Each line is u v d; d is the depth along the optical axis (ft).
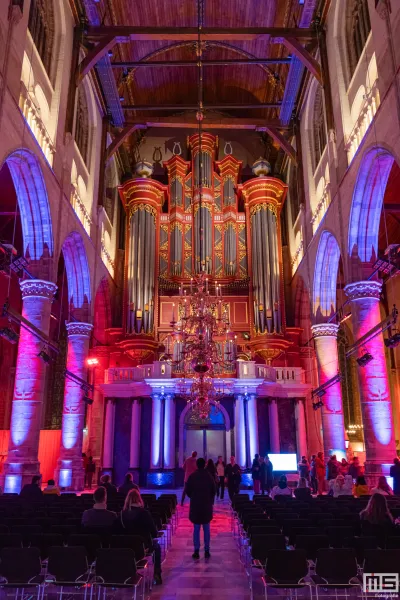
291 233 79.77
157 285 75.15
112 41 55.26
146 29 55.62
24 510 25.63
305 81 65.26
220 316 46.19
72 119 54.08
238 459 61.77
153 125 71.46
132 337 70.28
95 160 66.13
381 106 39.24
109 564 15.89
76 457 55.72
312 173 65.36
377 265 41.39
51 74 50.67
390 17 37.42
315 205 64.28
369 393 43.98
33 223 46.47
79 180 60.39
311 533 19.51
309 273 63.57
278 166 85.87
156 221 78.54
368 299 46.01
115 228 80.48
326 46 56.03
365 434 43.73
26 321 39.47
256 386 64.13
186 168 82.58
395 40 36.50
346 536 19.36
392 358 71.92
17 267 38.65
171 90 84.48
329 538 19.02
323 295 60.70
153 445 62.03
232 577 21.40
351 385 79.00
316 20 56.39
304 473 54.34
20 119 39.09
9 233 66.69
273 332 70.74
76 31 55.98
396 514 24.72
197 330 43.98
